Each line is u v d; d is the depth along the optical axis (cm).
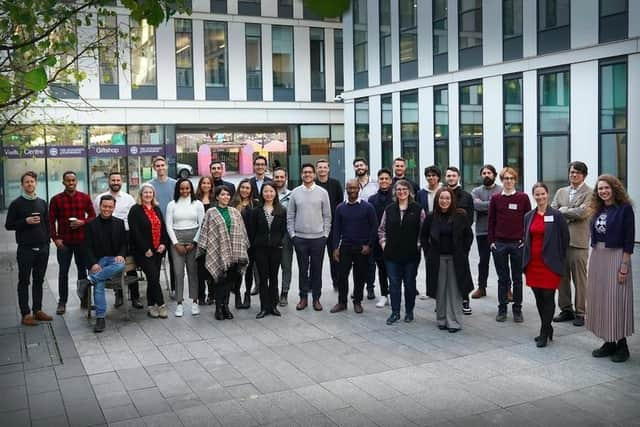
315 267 959
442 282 828
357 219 926
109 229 888
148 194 916
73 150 2861
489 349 746
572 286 1094
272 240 918
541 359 706
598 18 1599
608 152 1603
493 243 876
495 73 1928
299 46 3319
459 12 2062
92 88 2908
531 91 1816
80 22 712
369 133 2542
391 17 2373
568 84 1708
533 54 1797
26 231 898
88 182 2936
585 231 827
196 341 805
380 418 553
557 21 1725
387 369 684
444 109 2159
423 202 997
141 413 577
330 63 3400
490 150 1970
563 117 1728
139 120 3020
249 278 988
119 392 631
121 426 548
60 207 963
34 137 1783
